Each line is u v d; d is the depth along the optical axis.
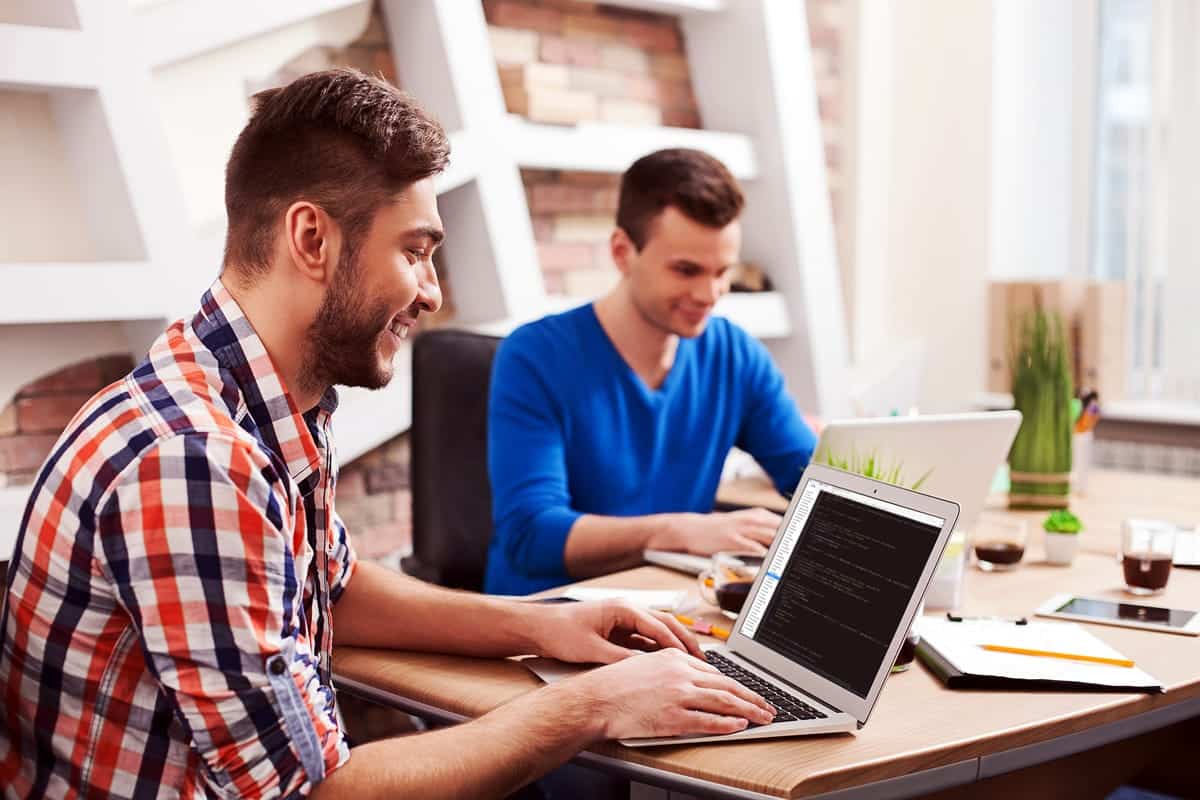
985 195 4.37
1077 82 4.52
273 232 1.32
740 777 1.27
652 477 2.56
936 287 4.51
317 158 1.31
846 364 4.16
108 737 1.24
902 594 1.43
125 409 1.25
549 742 1.35
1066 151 4.56
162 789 1.24
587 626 1.64
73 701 1.25
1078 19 4.49
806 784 1.26
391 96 1.34
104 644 1.23
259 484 1.22
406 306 1.37
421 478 2.72
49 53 2.48
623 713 1.38
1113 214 4.47
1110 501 2.79
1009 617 1.86
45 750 1.26
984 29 4.33
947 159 4.45
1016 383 2.71
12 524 2.52
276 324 1.34
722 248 2.40
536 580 2.37
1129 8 4.39
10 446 2.69
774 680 1.54
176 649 1.18
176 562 1.18
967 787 1.72
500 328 3.29
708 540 2.15
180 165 2.89
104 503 1.19
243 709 1.20
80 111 2.62
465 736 1.34
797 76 3.93
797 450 2.69
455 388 2.71
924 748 1.34
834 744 1.36
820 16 4.30
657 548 2.19
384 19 3.28
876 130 4.50
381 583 1.74
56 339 2.73
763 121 3.91
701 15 3.93
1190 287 4.21
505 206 3.29
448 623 1.68
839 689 1.45
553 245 3.64
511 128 3.30
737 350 2.69
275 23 2.86
